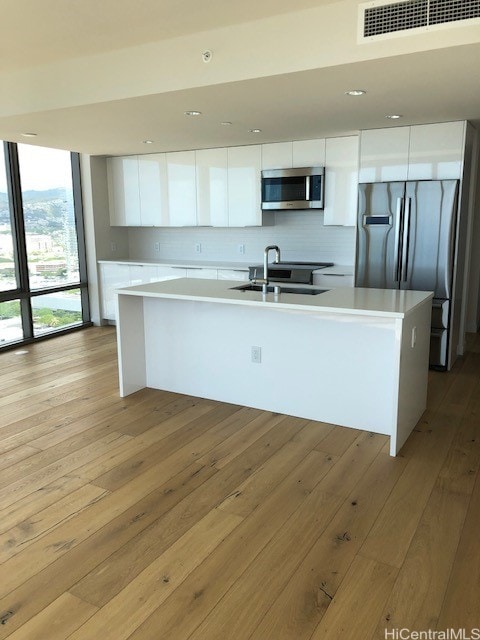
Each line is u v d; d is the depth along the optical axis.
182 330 3.99
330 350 3.38
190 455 3.03
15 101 3.84
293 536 2.25
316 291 3.75
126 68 3.33
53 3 2.60
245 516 2.40
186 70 3.14
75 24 2.89
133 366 4.11
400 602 1.86
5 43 3.19
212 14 2.79
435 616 1.79
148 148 5.79
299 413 3.59
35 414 3.69
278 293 3.60
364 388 3.31
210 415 3.64
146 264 6.27
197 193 6.01
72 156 6.36
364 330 3.24
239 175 5.69
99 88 3.46
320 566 2.05
